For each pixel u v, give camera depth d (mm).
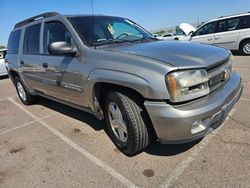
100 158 3092
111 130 3209
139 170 2771
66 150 3385
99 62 2967
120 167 2865
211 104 2484
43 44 4195
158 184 2520
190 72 2439
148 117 2705
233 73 3443
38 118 4809
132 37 3793
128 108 2732
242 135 3230
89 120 4359
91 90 3123
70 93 3637
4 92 7918
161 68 2426
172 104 2432
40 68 4238
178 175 2609
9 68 5777
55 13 4246
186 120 2379
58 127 4215
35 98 5711
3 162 3256
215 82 2754
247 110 4023
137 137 2760
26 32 4898
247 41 10586
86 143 3518
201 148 3033
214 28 11203
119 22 4105
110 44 3361
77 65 3289
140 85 2510
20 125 4547
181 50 2859
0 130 4418
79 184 2654
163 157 2955
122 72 2684
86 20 3711
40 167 3049
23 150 3533
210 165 2699
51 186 2672
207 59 2680
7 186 2750
